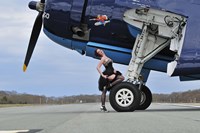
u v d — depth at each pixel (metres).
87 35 11.12
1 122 7.17
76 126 5.79
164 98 65.69
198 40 10.47
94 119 7.04
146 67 11.42
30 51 12.05
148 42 10.62
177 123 5.97
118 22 10.93
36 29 11.95
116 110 9.59
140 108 11.68
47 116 8.66
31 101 67.88
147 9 10.26
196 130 5.00
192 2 10.88
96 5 11.02
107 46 11.12
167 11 10.28
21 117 8.66
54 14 11.17
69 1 11.12
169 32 10.44
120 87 9.57
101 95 9.93
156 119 6.78
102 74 9.78
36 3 11.78
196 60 10.38
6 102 66.81
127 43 11.01
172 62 10.42
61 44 11.52
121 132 4.90
